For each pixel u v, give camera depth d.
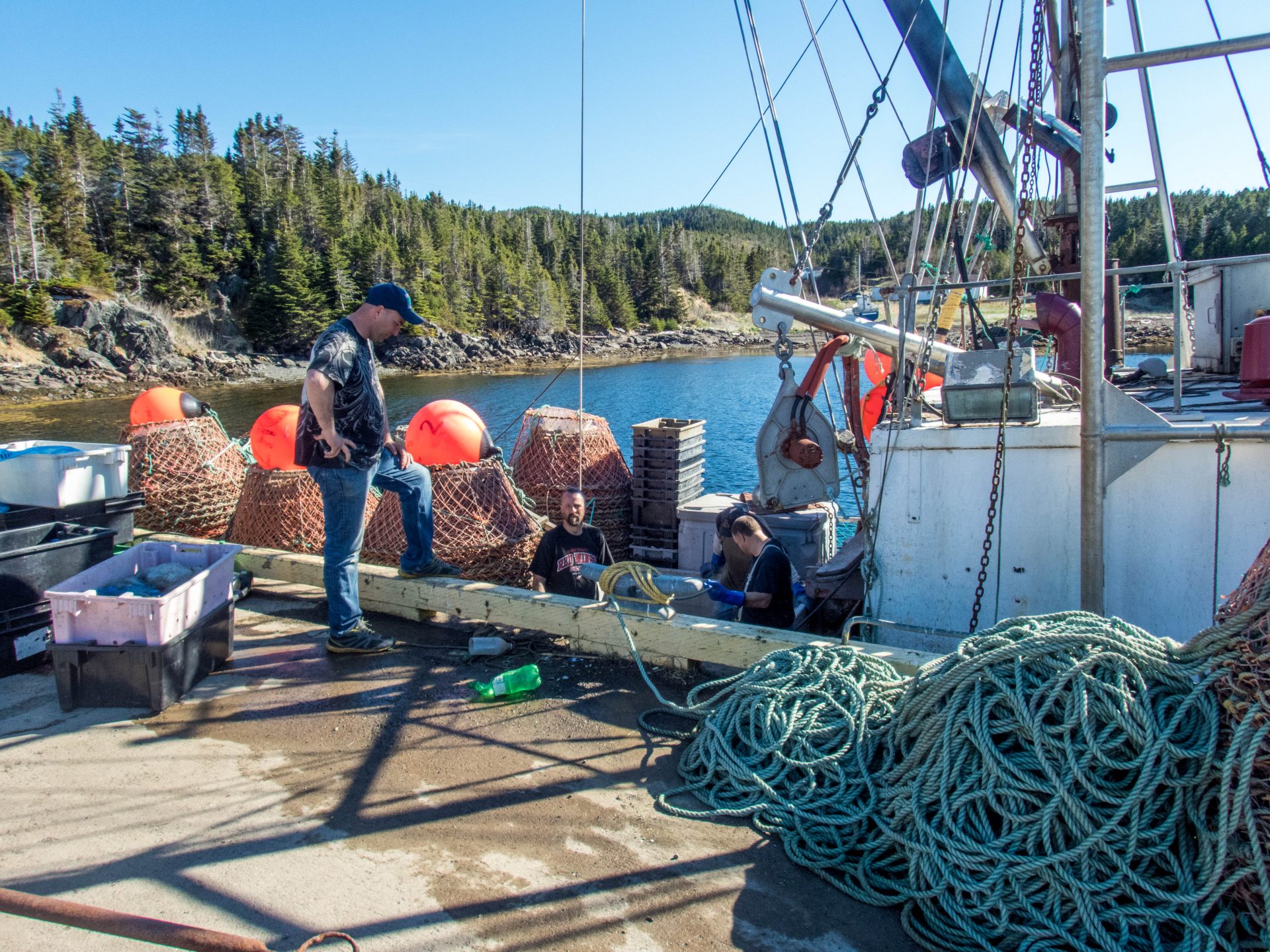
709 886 2.68
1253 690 2.37
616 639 4.45
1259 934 2.36
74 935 2.39
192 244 91.75
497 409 34.16
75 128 107.00
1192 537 3.96
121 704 3.87
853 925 2.54
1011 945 2.43
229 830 2.93
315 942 2.38
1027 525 4.31
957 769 2.69
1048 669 2.66
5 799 3.10
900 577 4.61
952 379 4.41
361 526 4.50
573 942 2.40
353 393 4.21
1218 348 7.16
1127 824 2.46
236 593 5.43
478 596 4.82
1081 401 3.78
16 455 5.46
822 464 5.62
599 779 3.32
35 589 4.40
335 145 152.12
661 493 8.16
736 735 3.39
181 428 7.38
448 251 118.31
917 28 6.25
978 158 6.46
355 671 4.33
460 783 3.28
